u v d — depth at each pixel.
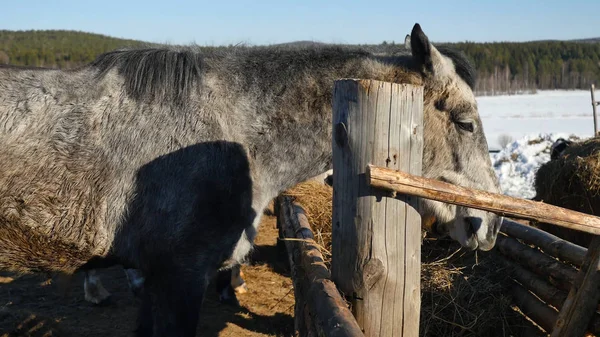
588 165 6.14
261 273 6.47
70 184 3.03
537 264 3.93
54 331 4.59
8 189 2.99
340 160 2.18
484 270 4.64
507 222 4.72
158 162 3.06
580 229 2.39
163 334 3.12
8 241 3.07
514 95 72.44
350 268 2.19
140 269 3.20
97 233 3.08
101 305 5.35
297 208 5.02
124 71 3.21
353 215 2.15
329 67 3.34
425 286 4.34
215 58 3.39
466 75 3.33
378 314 2.18
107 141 3.07
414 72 3.25
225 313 5.27
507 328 4.09
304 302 2.85
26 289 5.70
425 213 3.35
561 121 35.56
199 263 3.10
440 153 3.22
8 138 3.02
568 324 2.86
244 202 3.21
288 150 3.32
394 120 2.10
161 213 3.04
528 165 13.73
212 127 3.14
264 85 3.31
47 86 3.17
